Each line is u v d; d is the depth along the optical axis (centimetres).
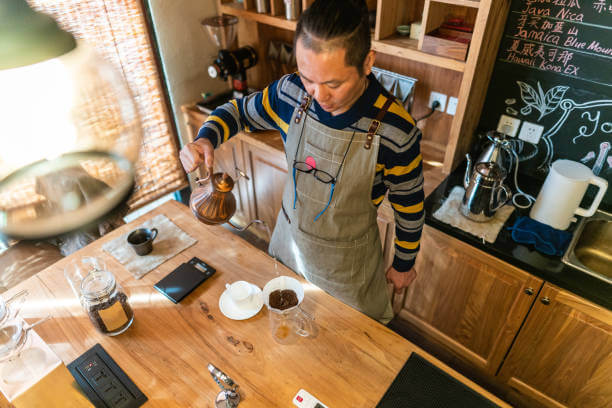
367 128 121
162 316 133
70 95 42
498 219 175
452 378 115
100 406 110
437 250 182
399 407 109
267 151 232
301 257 163
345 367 119
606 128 169
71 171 44
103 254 157
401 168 125
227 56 245
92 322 125
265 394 112
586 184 157
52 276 149
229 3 256
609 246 173
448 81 203
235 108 146
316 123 128
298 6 218
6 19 39
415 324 218
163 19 245
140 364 120
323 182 137
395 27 201
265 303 123
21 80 38
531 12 168
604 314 146
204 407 110
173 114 281
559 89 175
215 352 123
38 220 44
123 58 241
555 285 153
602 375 160
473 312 187
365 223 147
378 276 167
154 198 300
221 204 129
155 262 153
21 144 40
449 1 164
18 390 94
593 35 158
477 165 166
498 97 193
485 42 166
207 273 146
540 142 190
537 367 178
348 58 91
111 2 222
